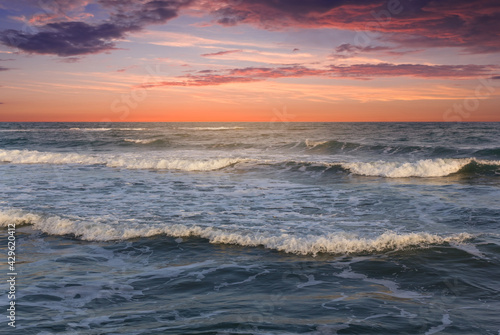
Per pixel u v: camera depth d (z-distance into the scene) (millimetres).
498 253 5832
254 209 9305
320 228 7535
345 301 4348
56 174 15789
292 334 3531
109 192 11641
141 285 4953
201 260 5930
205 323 3785
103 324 3797
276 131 50531
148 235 7164
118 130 60344
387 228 7531
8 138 36531
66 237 7203
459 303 4258
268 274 5293
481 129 49562
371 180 13914
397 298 4430
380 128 57562
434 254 5879
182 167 17625
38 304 4332
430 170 14844
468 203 9656
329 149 25203
